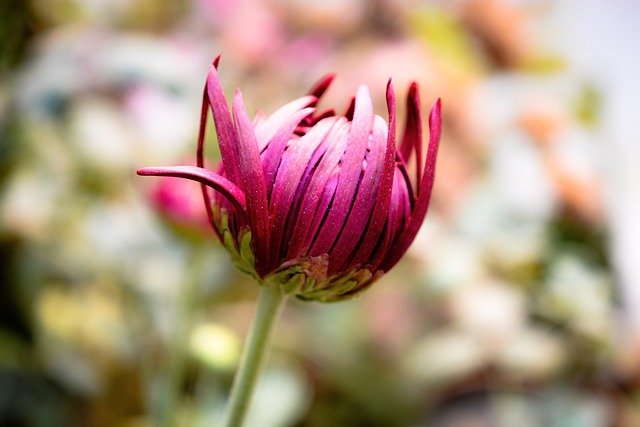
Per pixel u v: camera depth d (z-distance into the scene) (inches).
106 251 15.8
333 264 8.5
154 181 13.8
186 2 20.1
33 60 17.1
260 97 18.0
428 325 16.9
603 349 17.0
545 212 18.0
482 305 16.4
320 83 9.1
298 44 18.6
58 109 16.2
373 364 16.6
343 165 8.4
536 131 19.0
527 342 16.3
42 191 15.7
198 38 19.7
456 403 16.8
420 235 16.1
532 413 16.1
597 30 24.6
